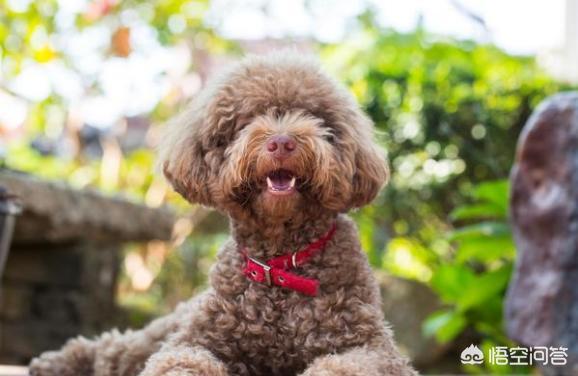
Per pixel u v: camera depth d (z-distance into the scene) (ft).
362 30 9.72
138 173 9.72
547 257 4.97
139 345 3.43
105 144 10.16
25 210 5.89
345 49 8.59
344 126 3.07
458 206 7.63
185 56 9.52
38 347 6.79
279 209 2.89
